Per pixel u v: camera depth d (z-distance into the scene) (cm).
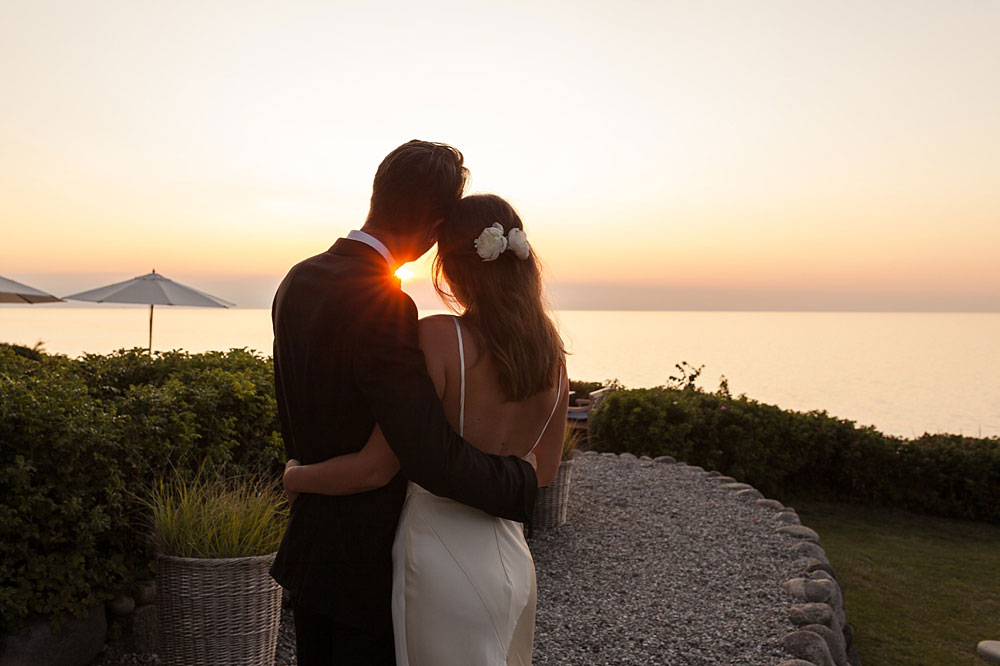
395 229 142
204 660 259
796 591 398
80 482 283
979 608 532
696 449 840
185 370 446
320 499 142
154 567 309
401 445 124
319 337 133
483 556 141
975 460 839
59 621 275
